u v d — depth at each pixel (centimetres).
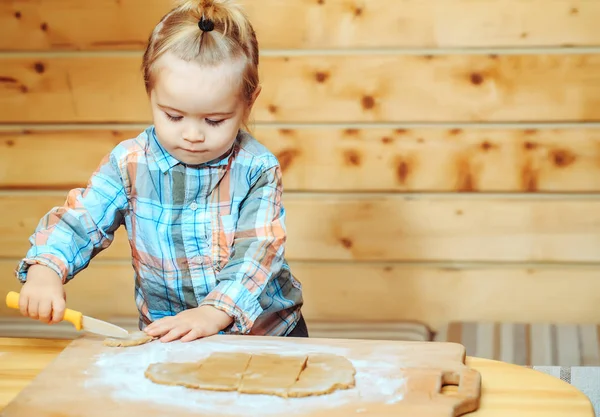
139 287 151
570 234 240
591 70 229
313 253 245
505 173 237
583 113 232
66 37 235
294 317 155
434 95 233
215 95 125
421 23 229
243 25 131
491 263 244
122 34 234
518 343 228
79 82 237
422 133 236
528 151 235
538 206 238
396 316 248
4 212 246
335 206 241
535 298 245
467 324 242
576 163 235
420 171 238
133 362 114
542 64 229
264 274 135
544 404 106
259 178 143
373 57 231
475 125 235
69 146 241
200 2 129
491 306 246
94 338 122
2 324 237
